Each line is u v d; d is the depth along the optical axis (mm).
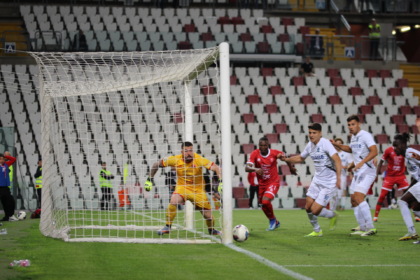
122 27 95125
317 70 91125
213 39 92875
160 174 60875
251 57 89750
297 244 29891
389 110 88500
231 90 85750
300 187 71188
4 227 41531
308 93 88562
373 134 84625
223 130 30109
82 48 85250
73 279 19703
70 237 33156
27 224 44281
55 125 38188
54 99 39156
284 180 76062
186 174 32656
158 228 38219
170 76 38312
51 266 22453
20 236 34406
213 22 98125
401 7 106750
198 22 98188
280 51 90875
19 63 84812
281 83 88312
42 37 84438
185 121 39094
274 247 28625
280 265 22781
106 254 25844
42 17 94062
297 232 36688
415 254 26141
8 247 28703
